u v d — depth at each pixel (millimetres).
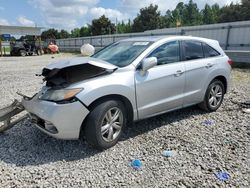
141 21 53125
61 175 3043
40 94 3672
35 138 4074
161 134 4211
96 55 4738
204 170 3133
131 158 3439
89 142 3568
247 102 6027
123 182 2906
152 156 3486
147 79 3967
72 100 3297
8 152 3617
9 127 4191
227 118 4973
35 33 31891
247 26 14586
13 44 29359
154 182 2900
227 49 15891
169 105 4383
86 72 3516
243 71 11234
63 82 3473
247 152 3576
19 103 4203
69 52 35688
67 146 3789
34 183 2883
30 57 25047
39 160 3396
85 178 2980
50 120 3305
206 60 5020
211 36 16844
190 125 4609
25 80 9656
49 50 32125
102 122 3529
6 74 11461
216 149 3672
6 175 3037
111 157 3469
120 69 3779
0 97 6809
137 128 4457
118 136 3799
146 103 4031
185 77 4539
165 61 4344
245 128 4461
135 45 4449
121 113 3762
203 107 5227
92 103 3488
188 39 4840
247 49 14742
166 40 4449
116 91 3598
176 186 2822
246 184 2838
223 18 47156
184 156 3480
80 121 3393
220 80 5402
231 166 3211
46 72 3754
